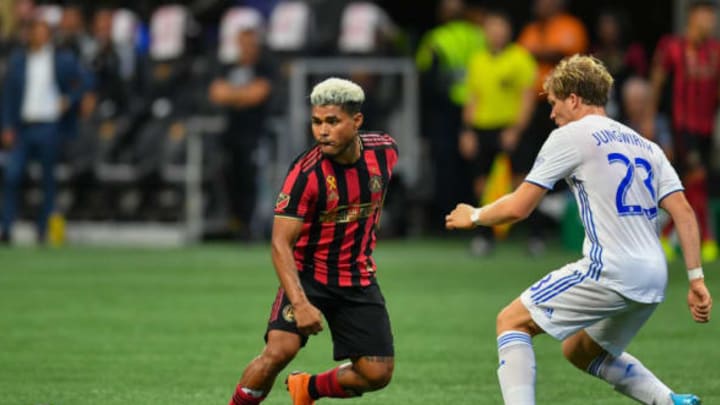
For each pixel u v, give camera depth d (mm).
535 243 56438
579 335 23266
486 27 56062
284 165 64812
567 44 60125
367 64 65750
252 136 61156
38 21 61594
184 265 53844
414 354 32438
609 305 22016
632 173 22188
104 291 45031
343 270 22797
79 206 67312
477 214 22703
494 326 36938
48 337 35031
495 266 52562
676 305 41469
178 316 38969
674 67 54344
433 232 70188
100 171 66812
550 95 23250
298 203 22141
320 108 22031
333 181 22328
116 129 67062
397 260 55406
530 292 22438
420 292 44500
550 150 22375
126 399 26984
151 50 69812
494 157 56219
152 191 66000
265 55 61469
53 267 53094
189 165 64938
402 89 66000
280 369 22531
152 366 30812
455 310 40156
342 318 23016
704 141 55000
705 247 56188
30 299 42844
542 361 31656
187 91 67625
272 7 74812
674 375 29656
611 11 71812
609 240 21969
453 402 26734
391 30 69062
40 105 61781
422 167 68500
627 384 23250
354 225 22703
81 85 62125
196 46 71188
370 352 22844
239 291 45062
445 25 64750
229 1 73938
